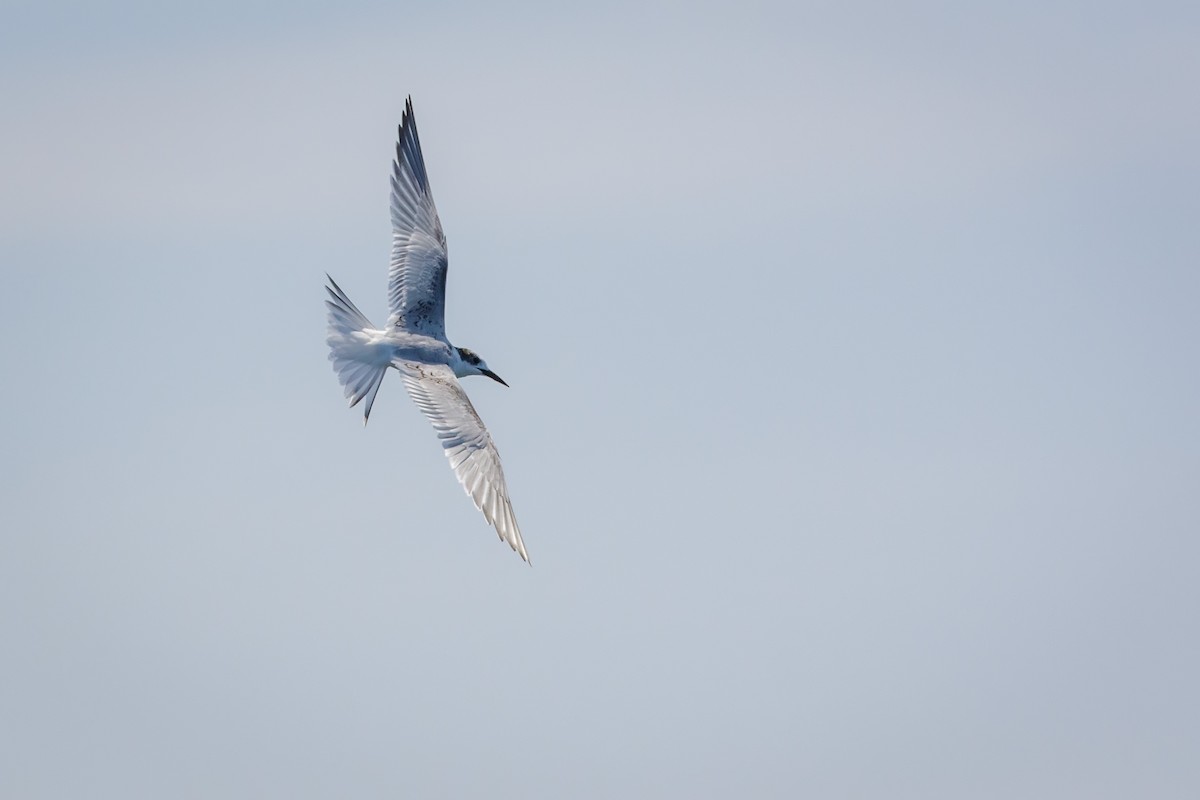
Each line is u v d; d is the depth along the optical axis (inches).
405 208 789.9
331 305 756.6
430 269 780.0
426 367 742.5
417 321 768.9
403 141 799.7
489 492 690.8
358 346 746.2
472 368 823.1
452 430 708.0
